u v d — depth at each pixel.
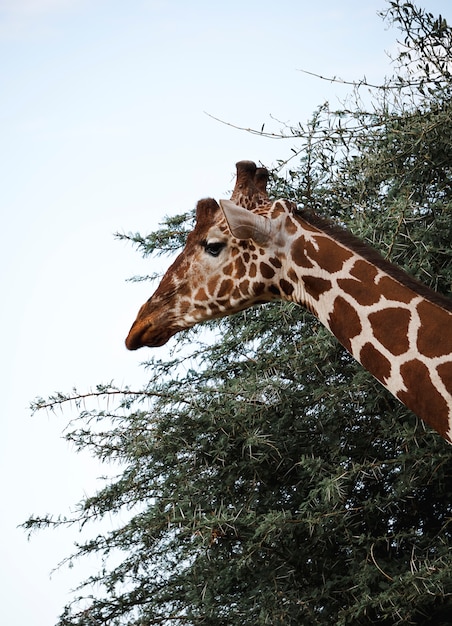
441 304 8.80
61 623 12.17
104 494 12.10
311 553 11.22
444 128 11.91
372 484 11.68
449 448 10.88
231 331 12.86
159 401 11.70
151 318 9.66
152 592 12.30
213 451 11.35
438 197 12.33
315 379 12.02
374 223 11.49
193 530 10.68
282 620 10.76
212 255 9.45
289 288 9.32
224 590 11.61
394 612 10.19
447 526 11.74
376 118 12.51
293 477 11.73
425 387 8.67
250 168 9.77
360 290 8.98
